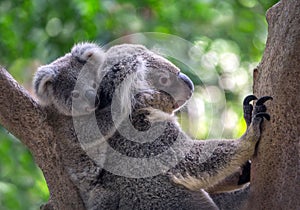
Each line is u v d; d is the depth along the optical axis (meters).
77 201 8.15
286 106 7.28
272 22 7.50
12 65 15.42
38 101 8.45
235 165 8.33
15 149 14.32
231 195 8.89
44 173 8.07
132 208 8.39
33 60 15.41
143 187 8.42
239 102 17.70
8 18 15.41
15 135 8.01
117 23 15.44
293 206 7.38
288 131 7.33
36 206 14.38
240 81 17.94
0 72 7.71
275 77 7.35
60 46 15.28
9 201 14.07
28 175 14.51
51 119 8.52
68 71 8.98
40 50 15.34
